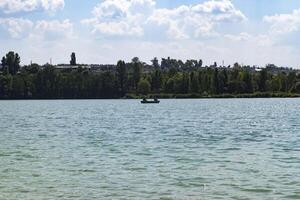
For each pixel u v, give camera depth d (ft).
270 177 115.34
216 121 337.93
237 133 241.76
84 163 138.62
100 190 101.24
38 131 264.72
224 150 169.99
